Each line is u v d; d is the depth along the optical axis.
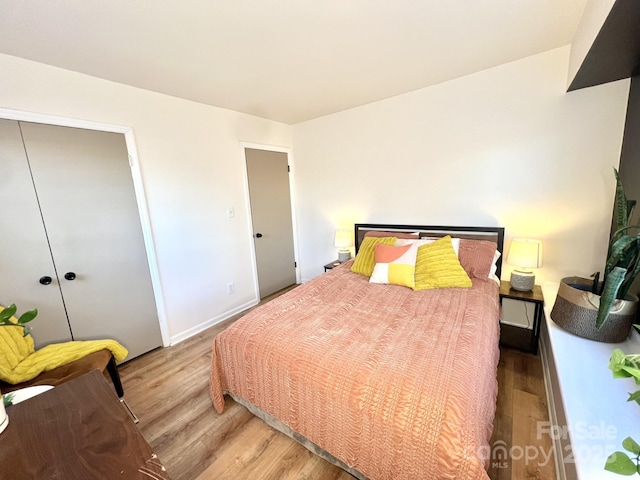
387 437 1.09
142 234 2.40
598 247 2.10
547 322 1.84
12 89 1.72
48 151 1.88
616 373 0.66
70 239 2.00
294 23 1.54
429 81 2.49
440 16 1.55
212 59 1.88
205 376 2.13
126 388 2.02
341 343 1.42
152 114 2.39
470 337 1.41
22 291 1.82
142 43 1.65
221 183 2.98
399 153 2.90
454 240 2.39
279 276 3.82
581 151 2.07
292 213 3.90
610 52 1.46
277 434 1.57
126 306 2.33
